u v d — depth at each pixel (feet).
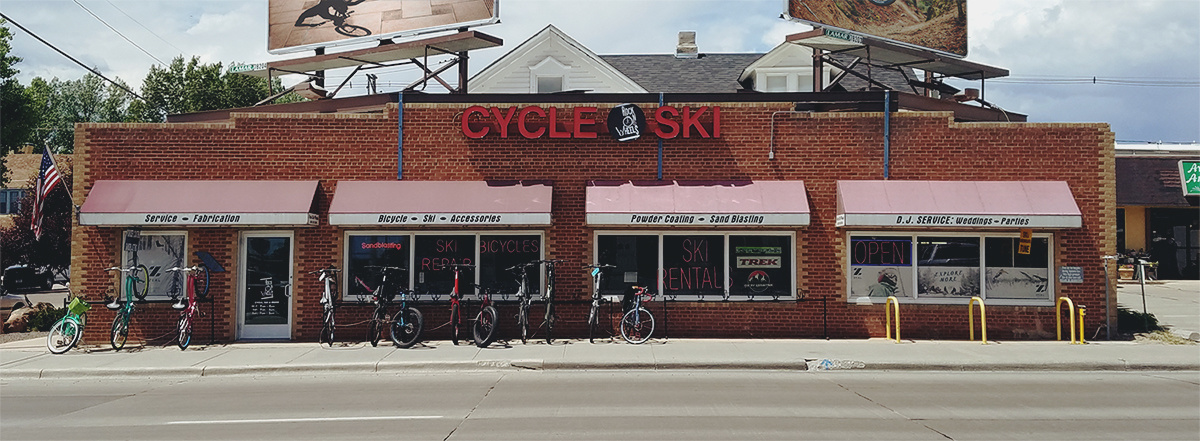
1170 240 103.91
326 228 52.49
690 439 26.09
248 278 52.85
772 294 52.26
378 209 50.44
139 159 52.24
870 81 63.46
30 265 116.37
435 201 50.98
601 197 51.08
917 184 51.34
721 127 52.60
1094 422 29.07
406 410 31.68
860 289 52.06
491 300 50.39
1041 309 51.42
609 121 51.83
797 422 28.84
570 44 82.84
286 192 51.47
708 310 52.16
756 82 81.92
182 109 141.18
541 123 52.44
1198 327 57.62
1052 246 51.70
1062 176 51.70
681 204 50.60
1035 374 41.55
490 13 60.75
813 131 52.37
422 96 53.06
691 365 42.96
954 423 28.76
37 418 31.32
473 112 52.80
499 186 51.96
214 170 52.39
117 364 43.88
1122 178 99.86
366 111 55.16
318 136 52.70
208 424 29.53
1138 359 43.65
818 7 61.52
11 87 110.22
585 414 30.50
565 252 52.39
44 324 62.18
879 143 52.08
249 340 52.42
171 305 51.96
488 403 33.06
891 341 49.96
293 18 66.33
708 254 52.54
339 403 33.53
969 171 51.90
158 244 52.49
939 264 52.06
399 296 52.37
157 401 34.96
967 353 45.50
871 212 49.67
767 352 45.65
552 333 52.21
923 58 63.21
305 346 49.60
